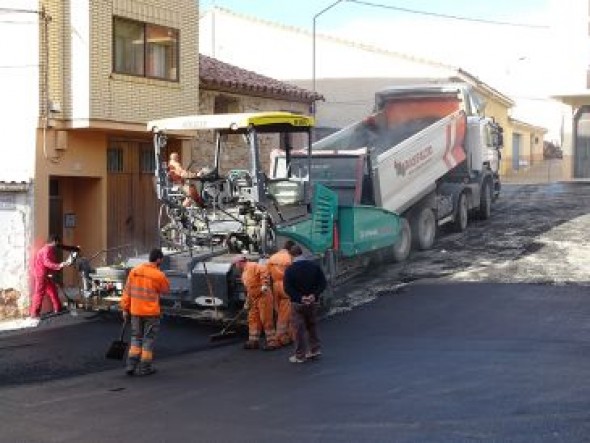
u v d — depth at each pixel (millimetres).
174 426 8156
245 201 13234
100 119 16906
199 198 13633
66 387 10039
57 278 17547
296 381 10008
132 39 17859
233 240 13586
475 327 12750
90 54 16672
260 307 12094
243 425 8133
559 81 35750
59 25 16781
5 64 16672
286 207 13875
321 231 14664
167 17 18734
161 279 10781
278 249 13477
